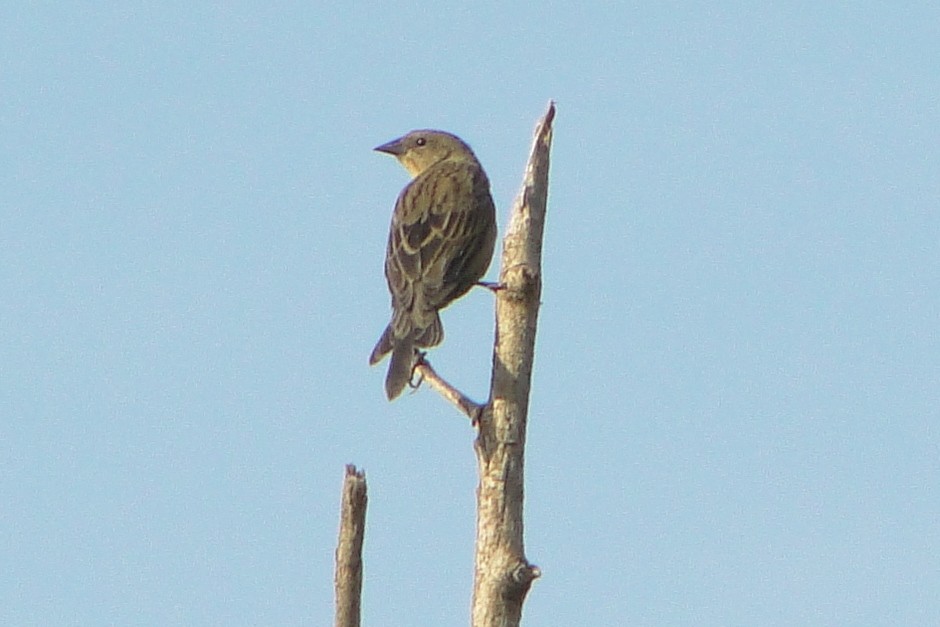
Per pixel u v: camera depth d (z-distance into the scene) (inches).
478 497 429.7
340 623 364.2
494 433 429.1
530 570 419.2
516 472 427.5
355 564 362.9
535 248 445.4
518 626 423.8
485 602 421.7
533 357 437.7
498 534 424.5
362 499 359.6
